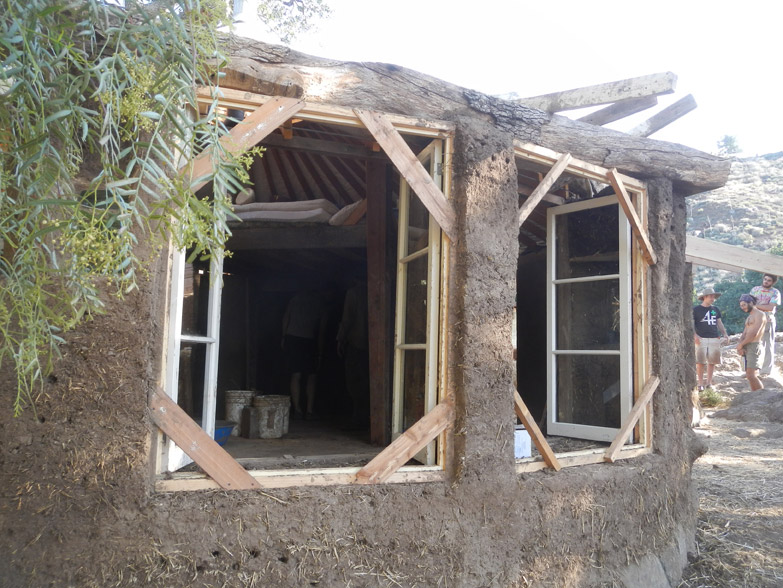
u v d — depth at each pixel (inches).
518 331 319.9
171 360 125.1
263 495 123.5
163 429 118.6
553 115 164.7
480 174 145.6
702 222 1743.4
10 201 71.3
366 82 139.6
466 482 138.6
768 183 1940.2
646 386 181.9
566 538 153.3
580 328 206.4
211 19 82.7
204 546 117.6
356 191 255.6
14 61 66.3
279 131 182.2
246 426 207.2
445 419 140.6
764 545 205.3
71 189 75.7
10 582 108.0
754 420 437.7
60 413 112.1
